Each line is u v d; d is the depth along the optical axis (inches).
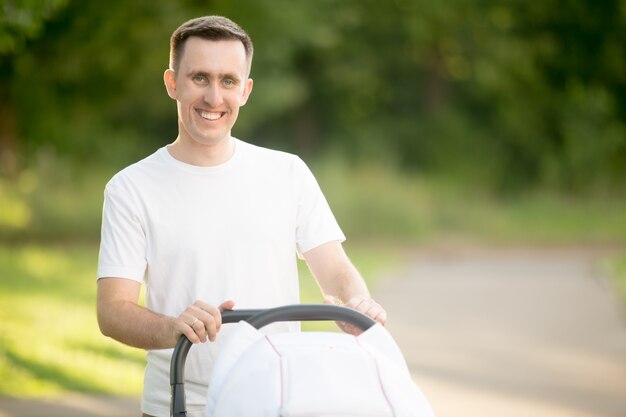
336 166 1277.1
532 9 1455.5
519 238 1234.0
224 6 1045.8
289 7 1355.8
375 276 850.8
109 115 1435.8
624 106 1470.2
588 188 1475.1
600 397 412.5
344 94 1705.2
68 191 1172.5
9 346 483.5
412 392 132.9
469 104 1662.2
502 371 468.8
